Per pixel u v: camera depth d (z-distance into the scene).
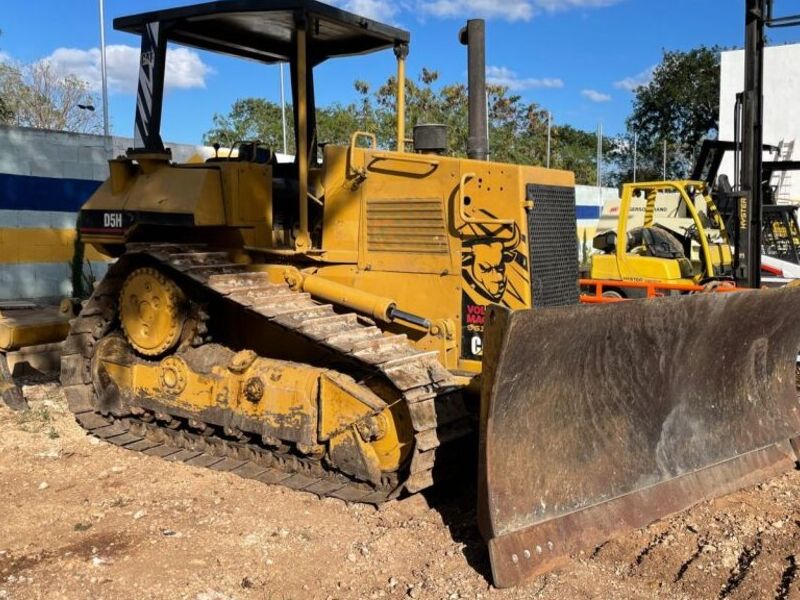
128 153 5.66
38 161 10.47
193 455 5.48
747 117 7.99
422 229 5.03
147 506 4.62
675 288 11.70
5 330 6.35
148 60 5.55
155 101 5.54
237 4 5.15
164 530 4.28
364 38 5.97
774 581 3.73
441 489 4.83
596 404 4.29
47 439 5.82
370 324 5.12
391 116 24.95
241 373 5.10
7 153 10.13
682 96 42.38
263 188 5.47
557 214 5.12
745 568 3.87
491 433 3.78
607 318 3.98
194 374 5.30
